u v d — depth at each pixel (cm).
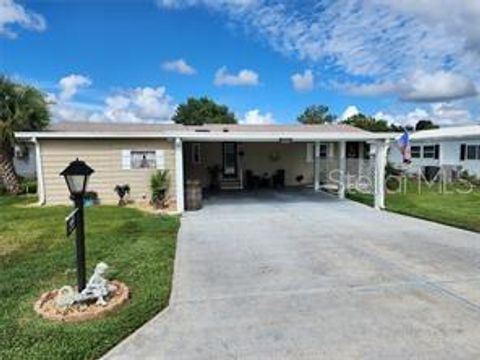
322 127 2103
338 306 471
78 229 469
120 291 505
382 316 442
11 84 1516
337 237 843
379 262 654
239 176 1895
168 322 432
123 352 370
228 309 466
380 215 1126
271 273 601
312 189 1789
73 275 583
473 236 844
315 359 354
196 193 1229
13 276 581
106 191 1409
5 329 409
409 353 362
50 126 1730
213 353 367
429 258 675
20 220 1043
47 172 1366
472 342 381
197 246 773
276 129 1973
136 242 791
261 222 1022
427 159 2400
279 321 433
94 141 1386
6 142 1542
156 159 1427
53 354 361
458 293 511
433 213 1123
